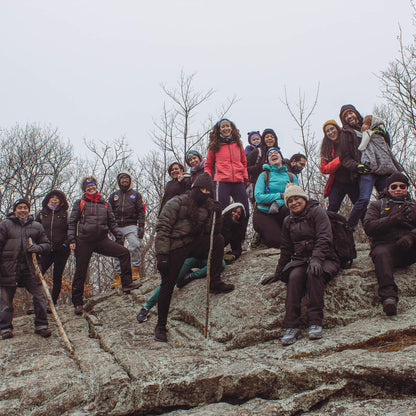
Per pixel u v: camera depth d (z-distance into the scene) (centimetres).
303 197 429
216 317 452
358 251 555
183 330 469
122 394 329
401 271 451
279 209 580
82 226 624
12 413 330
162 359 374
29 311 646
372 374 289
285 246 441
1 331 514
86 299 721
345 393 297
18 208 525
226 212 561
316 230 417
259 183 598
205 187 447
